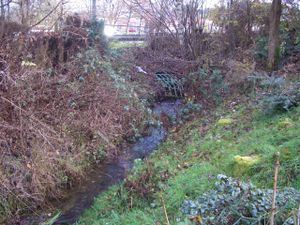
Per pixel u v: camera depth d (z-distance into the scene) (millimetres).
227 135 6277
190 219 2963
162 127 8766
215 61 10977
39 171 5520
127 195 4953
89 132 7363
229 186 3199
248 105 7621
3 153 5488
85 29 9312
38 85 6812
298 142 4625
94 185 5926
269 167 4383
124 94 8984
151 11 14367
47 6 8594
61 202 5426
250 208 2990
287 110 6070
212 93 9734
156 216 4242
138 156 7184
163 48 13648
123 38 15164
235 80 9375
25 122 5898
